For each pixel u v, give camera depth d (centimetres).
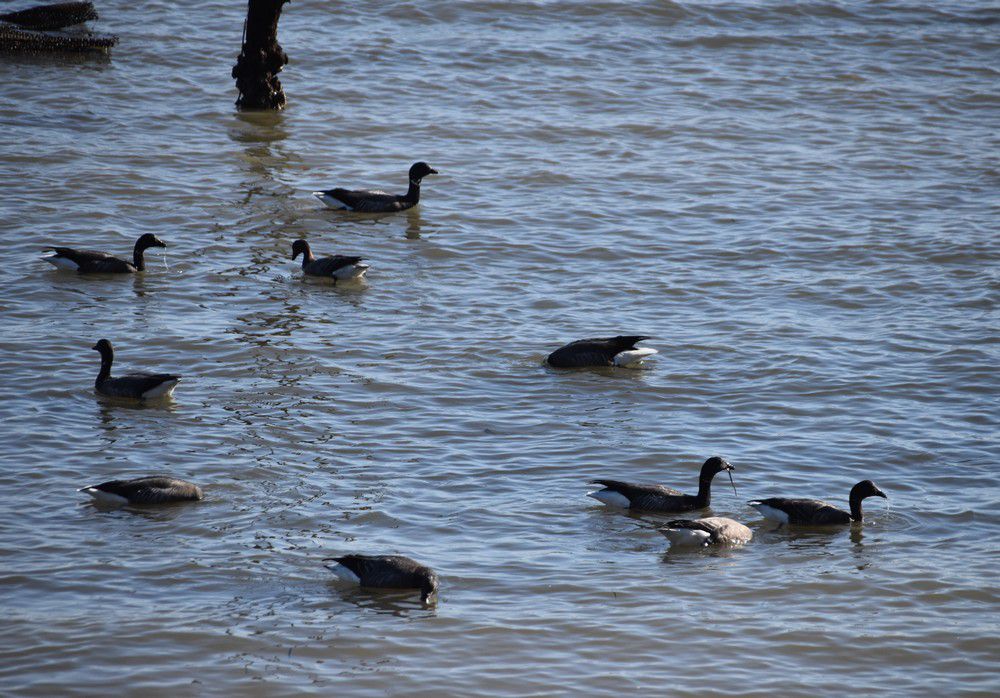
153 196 3366
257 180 3559
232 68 4391
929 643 1520
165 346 2456
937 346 2564
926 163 3872
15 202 3234
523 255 3105
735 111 4331
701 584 1659
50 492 1842
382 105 4250
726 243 3206
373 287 2862
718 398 2312
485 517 1828
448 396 2283
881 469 2031
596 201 3497
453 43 4875
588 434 2142
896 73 4766
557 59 4759
